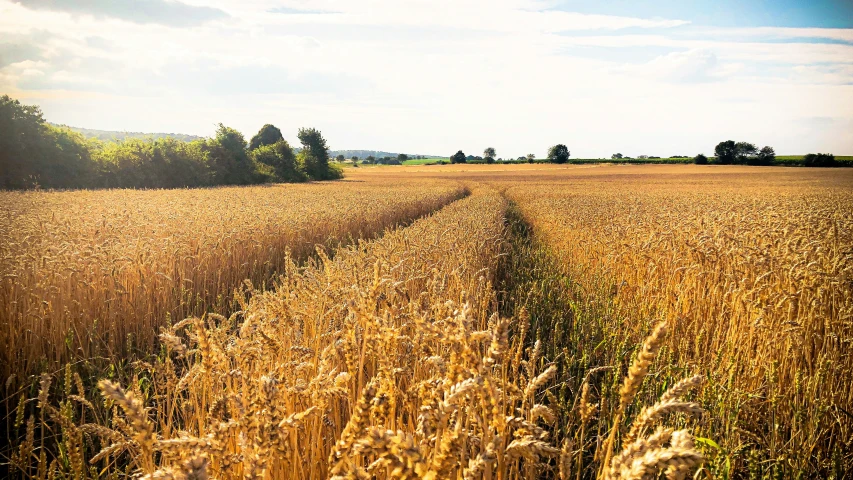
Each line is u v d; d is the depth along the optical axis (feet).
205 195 94.17
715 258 28.02
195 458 4.56
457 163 583.58
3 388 17.94
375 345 9.27
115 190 115.34
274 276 36.58
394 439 4.51
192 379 11.07
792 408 14.97
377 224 64.90
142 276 26.76
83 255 26.53
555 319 25.94
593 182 223.71
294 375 10.52
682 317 21.70
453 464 5.57
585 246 41.29
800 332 17.75
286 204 70.90
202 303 29.94
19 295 22.20
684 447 4.48
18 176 121.19
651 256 30.30
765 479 12.55
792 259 24.26
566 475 7.62
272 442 6.47
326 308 16.98
